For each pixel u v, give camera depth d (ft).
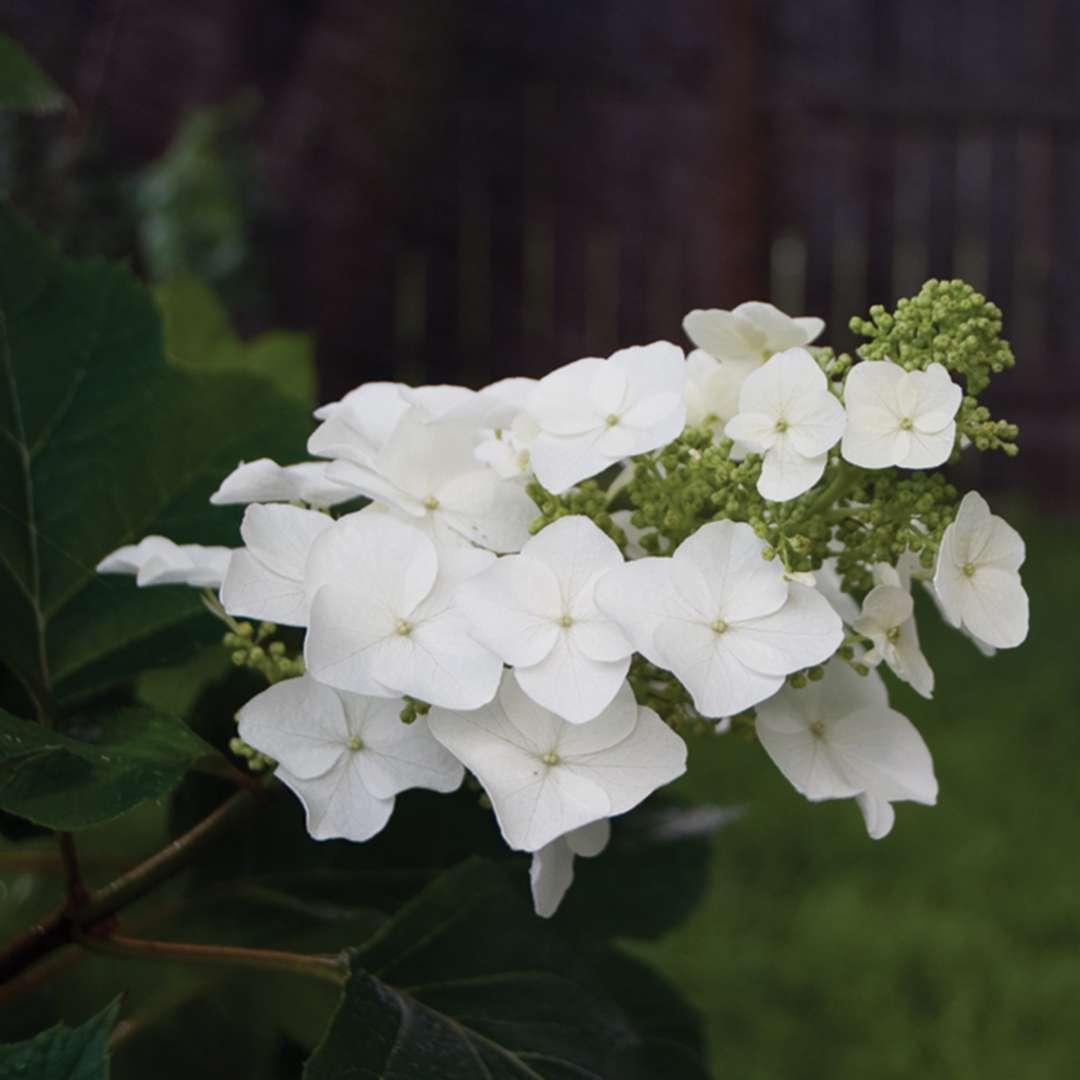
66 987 2.23
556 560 1.63
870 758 1.74
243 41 10.65
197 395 1.93
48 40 9.48
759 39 11.64
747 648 1.62
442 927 1.75
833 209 12.37
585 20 11.84
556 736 1.63
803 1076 5.03
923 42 12.26
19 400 1.89
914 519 1.71
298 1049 2.01
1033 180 12.53
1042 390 12.50
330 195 11.12
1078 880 6.21
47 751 1.63
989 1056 5.13
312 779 1.66
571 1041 1.72
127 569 1.82
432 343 11.89
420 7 11.09
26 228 1.90
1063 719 7.84
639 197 12.07
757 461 1.66
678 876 2.02
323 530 1.67
